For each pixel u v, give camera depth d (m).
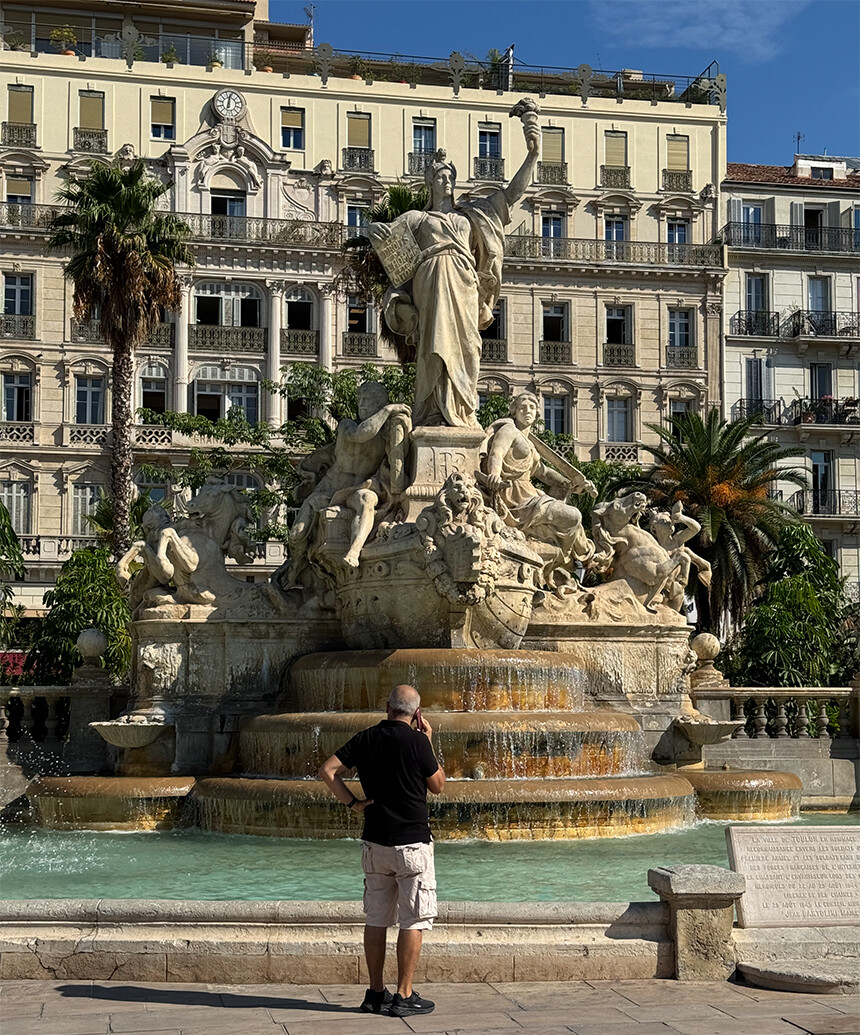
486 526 18.31
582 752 16.09
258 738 17.08
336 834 14.94
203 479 38.88
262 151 59.81
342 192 60.66
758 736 21.47
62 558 56.06
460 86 63.81
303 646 19.36
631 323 62.50
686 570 20.67
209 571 19.58
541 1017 7.46
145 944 8.23
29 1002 7.70
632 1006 7.71
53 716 20.58
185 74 60.06
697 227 63.97
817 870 8.87
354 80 61.38
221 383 58.34
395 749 7.89
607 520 20.59
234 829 15.75
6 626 37.75
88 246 36.41
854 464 62.72
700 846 14.35
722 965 8.41
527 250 61.56
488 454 19.84
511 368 61.28
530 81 67.75
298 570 19.95
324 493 19.77
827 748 21.34
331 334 59.38
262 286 59.09
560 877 12.33
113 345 37.22
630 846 14.30
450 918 8.50
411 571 18.12
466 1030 7.17
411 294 20.61
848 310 64.38
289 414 58.94
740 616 40.69
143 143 59.56
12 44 60.53
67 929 8.38
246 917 8.40
